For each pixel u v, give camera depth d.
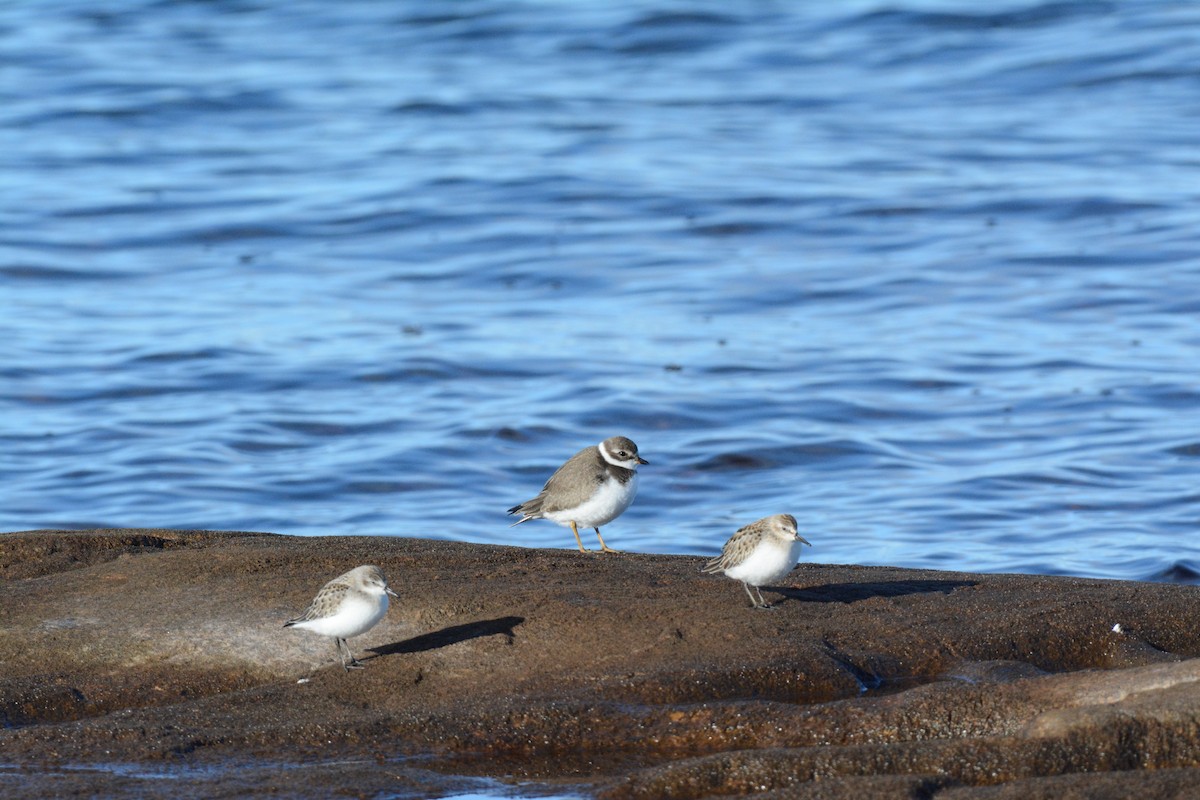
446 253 32.59
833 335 26.70
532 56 49.06
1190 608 10.66
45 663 10.33
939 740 8.37
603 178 37.06
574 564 12.12
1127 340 25.64
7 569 12.48
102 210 36.00
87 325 28.34
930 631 10.29
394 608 10.84
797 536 10.55
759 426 22.64
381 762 8.80
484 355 26.23
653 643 10.14
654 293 29.56
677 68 47.19
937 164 37.16
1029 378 24.08
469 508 20.14
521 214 34.78
